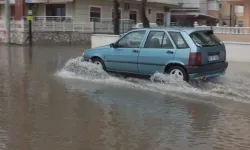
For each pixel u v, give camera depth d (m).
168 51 9.91
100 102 8.16
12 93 9.08
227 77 11.30
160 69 10.07
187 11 48.44
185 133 6.05
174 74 9.87
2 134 5.91
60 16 32.44
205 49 9.69
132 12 40.62
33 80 10.95
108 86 9.97
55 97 8.64
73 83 10.41
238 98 8.59
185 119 6.86
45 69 13.38
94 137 5.79
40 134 5.92
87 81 10.73
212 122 6.69
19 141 5.59
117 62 10.96
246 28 17.98
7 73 12.38
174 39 9.92
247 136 5.94
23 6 31.12
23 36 27.45
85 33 31.80
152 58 10.17
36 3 34.16
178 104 8.02
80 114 7.14
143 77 10.84
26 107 7.66
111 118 6.88
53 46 26.80
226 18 53.06
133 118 6.89
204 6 49.97
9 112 7.25
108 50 11.16
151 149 5.30
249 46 15.59
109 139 5.71
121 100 8.35
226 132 6.13
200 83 10.07
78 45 28.69
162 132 6.08
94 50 11.54
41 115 7.05
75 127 6.29
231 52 16.00
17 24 27.98
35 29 28.67
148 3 41.09
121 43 10.95
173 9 48.22
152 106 7.82
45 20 31.14
